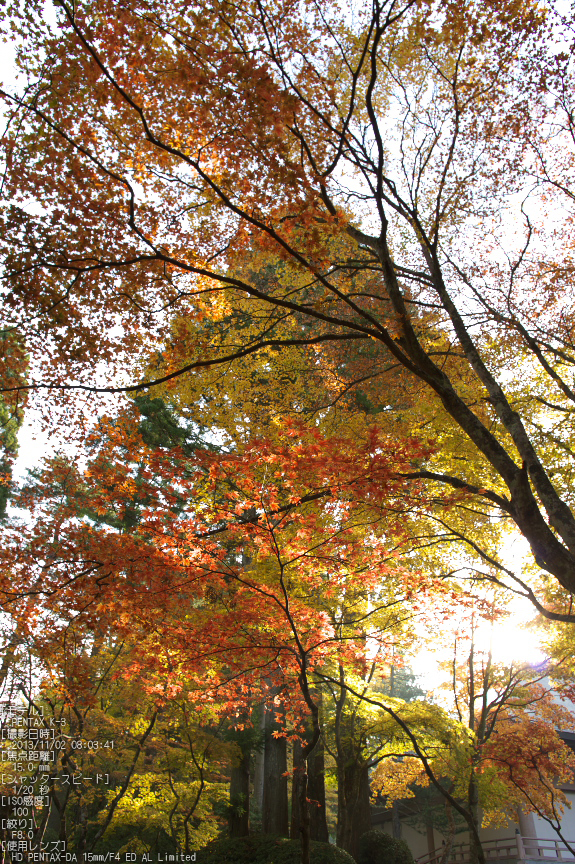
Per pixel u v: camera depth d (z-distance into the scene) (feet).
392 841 43.68
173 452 17.38
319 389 28.58
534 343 24.18
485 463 24.99
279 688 26.71
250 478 17.44
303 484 18.31
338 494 18.93
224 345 20.56
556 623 31.55
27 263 16.10
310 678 28.55
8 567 18.92
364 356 30.07
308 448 17.03
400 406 30.99
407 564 26.94
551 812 38.63
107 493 18.48
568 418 25.98
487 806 38.99
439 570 28.96
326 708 42.78
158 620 18.93
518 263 26.12
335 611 27.02
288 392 27.09
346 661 22.54
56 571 19.12
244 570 23.58
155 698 23.99
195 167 13.93
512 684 38.65
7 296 16.47
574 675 37.29
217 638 18.74
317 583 21.74
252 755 51.34
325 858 34.73
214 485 18.25
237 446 22.72
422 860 65.26
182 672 21.09
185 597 20.68
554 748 37.60
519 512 16.84
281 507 18.84
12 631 24.85
